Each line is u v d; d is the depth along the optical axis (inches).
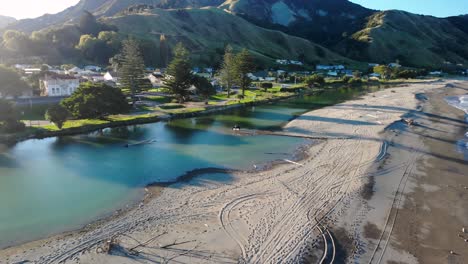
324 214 782.5
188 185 962.7
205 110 2187.5
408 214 797.2
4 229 721.6
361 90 3634.4
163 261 599.8
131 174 1059.3
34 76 2620.6
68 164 1154.7
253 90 3275.1
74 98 1740.9
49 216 779.4
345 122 1809.8
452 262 621.0
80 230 714.8
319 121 1854.1
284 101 2753.4
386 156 1219.2
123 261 600.7
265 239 673.0
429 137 1508.4
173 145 1406.3
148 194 901.2
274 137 1541.6
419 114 2052.2
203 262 597.6
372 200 863.7
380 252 644.1
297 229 713.6
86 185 968.9
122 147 1374.3
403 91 3376.0
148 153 1290.6
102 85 1830.7
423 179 1014.4
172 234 690.8
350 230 717.9
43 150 1321.4
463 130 1662.2
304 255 625.3
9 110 1501.0
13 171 1079.6
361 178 1005.8
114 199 871.7
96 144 1417.3
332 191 912.3
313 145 1389.0
